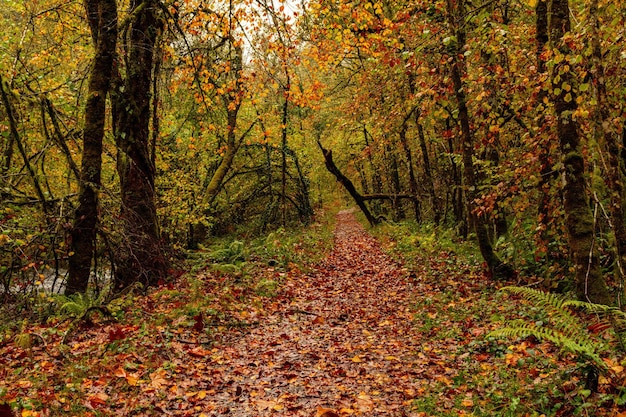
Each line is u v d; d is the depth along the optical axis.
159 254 11.39
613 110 7.52
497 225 13.63
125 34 11.50
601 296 7.37
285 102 23.44
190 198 20.94
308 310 10.20
